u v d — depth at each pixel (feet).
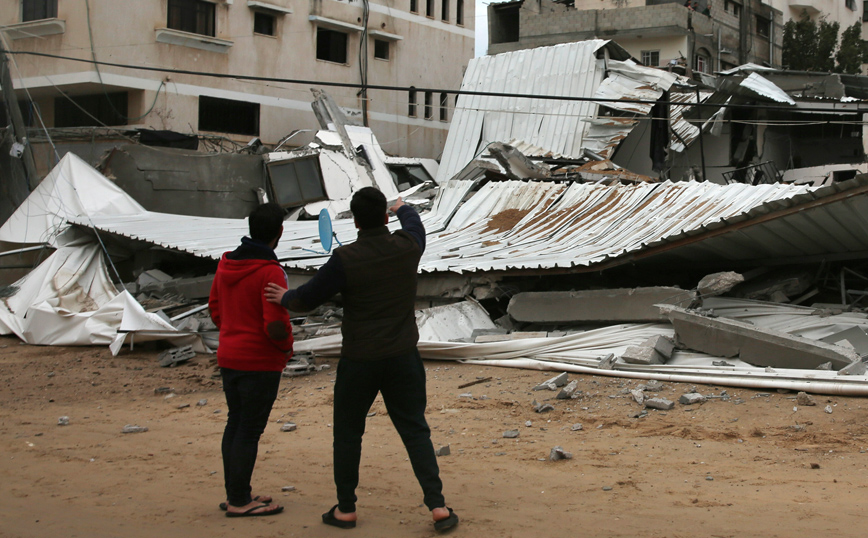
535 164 62.95
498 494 15.56
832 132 87.35
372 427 23.18
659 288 33.01
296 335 39.42
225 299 14.11
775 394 25.11
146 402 28.30
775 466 17.63
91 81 77.66
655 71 77.10
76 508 14.62
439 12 112.57
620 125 74.23
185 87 83.87
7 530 13.16
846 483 15.92
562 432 22.12
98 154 73.87
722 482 16.39
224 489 16.15
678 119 78.89
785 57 147.13
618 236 40.14
